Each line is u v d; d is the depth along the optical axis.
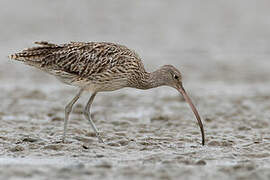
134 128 26.42
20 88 37.72
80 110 30.97
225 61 50.62
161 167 18.03
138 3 80.62
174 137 24.17
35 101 33.59
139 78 25.05
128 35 62.03
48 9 73.94
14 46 54.03
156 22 69.50
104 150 21.27
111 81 24.34
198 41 59.84
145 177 16.83
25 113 29.92
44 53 23.77
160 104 33.56
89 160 19.45
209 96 36.28
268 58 52.19
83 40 58.16
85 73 23.83
